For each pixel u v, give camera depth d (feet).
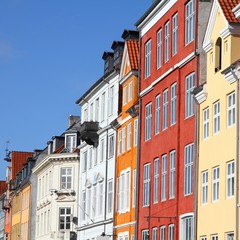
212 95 152.05
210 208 149.89
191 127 162.30
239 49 145.07
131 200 205.26
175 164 170.30
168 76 177.88
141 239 191.42
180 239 165.27
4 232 449.89
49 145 328.49
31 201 356.79
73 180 303.07
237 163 138.72
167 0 179.01
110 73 231.91
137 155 197.26
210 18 153.99
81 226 263.49
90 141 252.42
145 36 197.36
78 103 275.80
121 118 219.82
